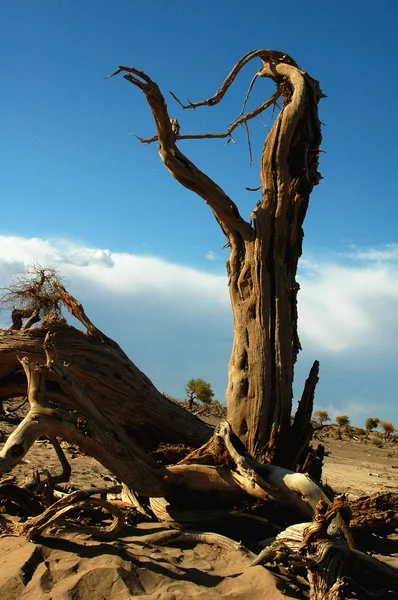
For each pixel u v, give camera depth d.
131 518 8.26
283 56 10.95
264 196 10.19
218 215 10.12
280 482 7.88
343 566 6.15
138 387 10.52
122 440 8.02
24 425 7.05
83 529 6.68
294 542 6.40
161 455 9.44
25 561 5.95
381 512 7.79
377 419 34.44
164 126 9.71
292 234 10.14
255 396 9.44
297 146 10.41
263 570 6.26
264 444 9.30
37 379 7.46
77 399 7.83
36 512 7.48
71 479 10.01
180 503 8.20
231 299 10.12
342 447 26.48
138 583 5.82
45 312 15.04
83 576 5.71
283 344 9.70
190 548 7.12
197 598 5.57
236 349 9.78
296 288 10.09
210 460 8.20
